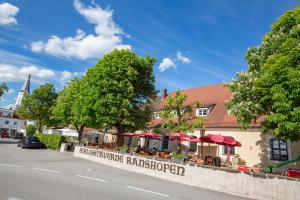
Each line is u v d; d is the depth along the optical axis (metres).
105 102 25.12
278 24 15.34
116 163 20.14
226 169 13.59
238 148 22.59
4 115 90.12
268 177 12.33
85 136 52.41
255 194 12.44
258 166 20.83
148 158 17.62
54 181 11.53
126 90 25.77
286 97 12.44
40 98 52.41
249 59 16.67
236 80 16.73
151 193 10.88
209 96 31.27
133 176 15.75
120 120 25.95
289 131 12.95
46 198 8.39
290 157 19.17
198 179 14.49
